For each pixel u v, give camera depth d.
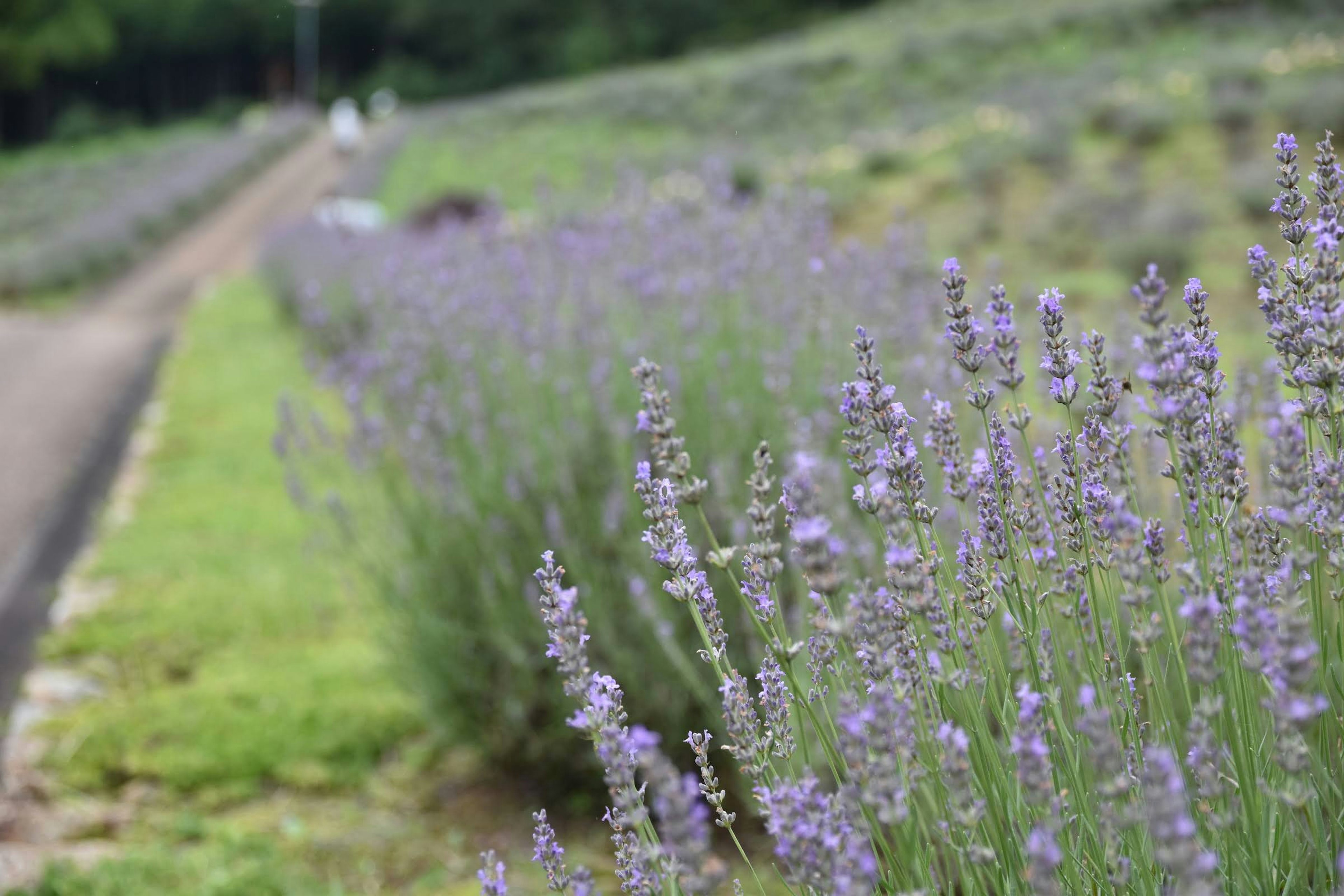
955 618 1.55
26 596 5.62
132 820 3.68
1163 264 12.90
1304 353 1.47
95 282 22.72
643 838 1.25
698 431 3.62
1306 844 1.40
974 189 19.41
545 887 3.26
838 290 4.26
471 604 3.84
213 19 84.25
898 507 1.40
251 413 9.46
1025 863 1.43
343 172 43.97
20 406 10.07
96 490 7.49
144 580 5.74
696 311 4.11
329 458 5.51
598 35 75.81
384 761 4.11
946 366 3.23
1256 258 1.50
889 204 19.98
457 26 83.50
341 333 9.54
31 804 3.74
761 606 1.48
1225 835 1.38
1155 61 30.14
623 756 1.26
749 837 3.35
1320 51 23.84
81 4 69.12
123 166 47.59
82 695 4.55
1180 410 1.34
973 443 3.46
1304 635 1.09
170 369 11.82
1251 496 2.52
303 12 81.06
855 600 1.31
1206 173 17.53
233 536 6.39
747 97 43.75
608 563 3.63
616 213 5.13
